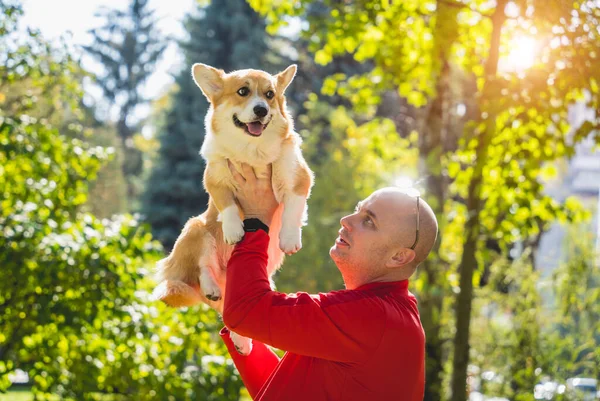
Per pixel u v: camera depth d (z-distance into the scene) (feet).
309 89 85.25
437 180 29.68
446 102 31.27
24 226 21.08
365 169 47.16
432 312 30.27
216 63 82.79
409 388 8.73
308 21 28.55
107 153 25.20
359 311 8.55
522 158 22.04
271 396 8.96
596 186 91.35
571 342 30.30
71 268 20.48
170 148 78.23
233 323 8.75
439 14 25.11
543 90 20.43
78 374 21.47
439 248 29.17
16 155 22.65
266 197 10.37
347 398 8.51
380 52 28.84
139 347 21.80
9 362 22.07
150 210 76.54
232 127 10.51
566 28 20.38
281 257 11.03
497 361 30.81
